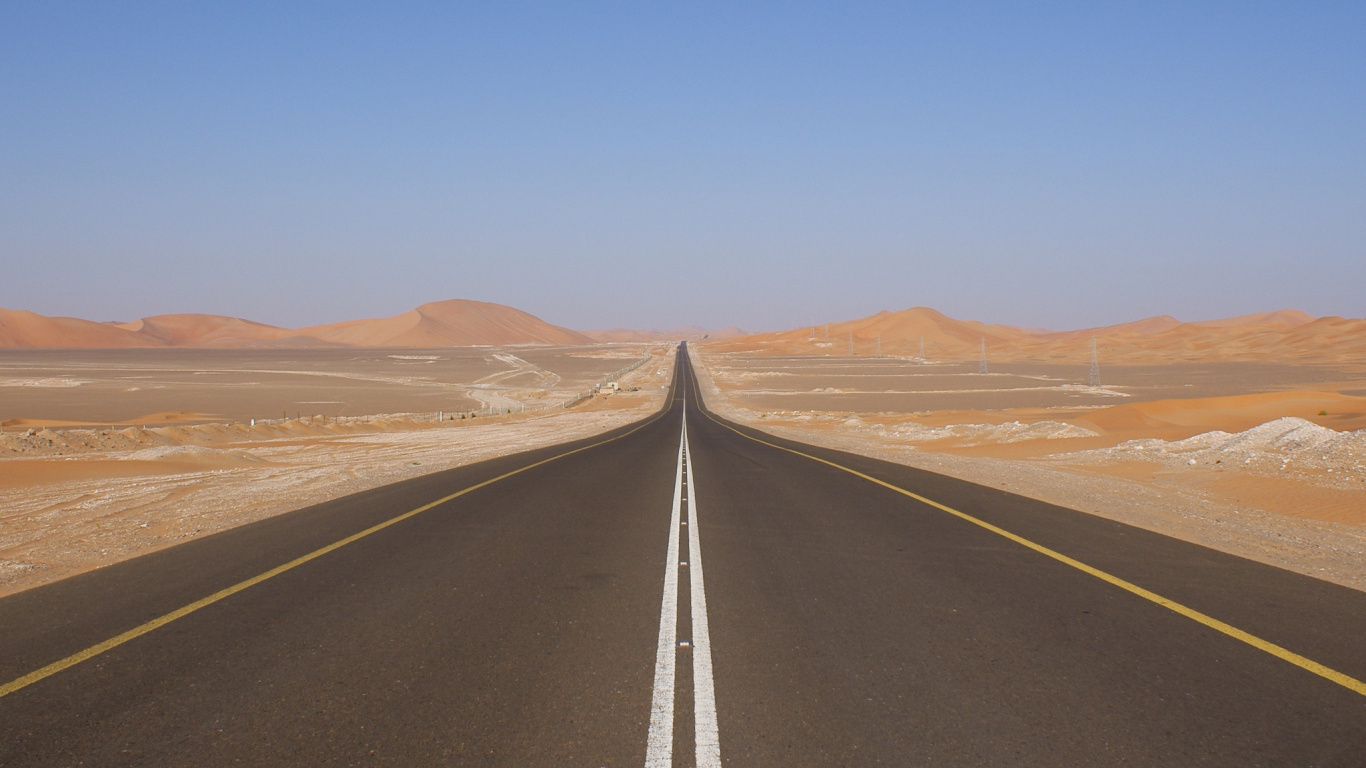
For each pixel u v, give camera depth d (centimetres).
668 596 697
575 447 2845
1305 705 454
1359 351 18362
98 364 17438
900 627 604
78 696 459
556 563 834
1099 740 406
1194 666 518
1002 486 1603
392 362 18875
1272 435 2248
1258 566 828
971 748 396
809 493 1448
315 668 507
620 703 452
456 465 2136
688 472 1850
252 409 6844
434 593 703
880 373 14388
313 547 914
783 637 577
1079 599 690
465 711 439
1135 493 1565
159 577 760
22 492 1636
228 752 388
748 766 375
